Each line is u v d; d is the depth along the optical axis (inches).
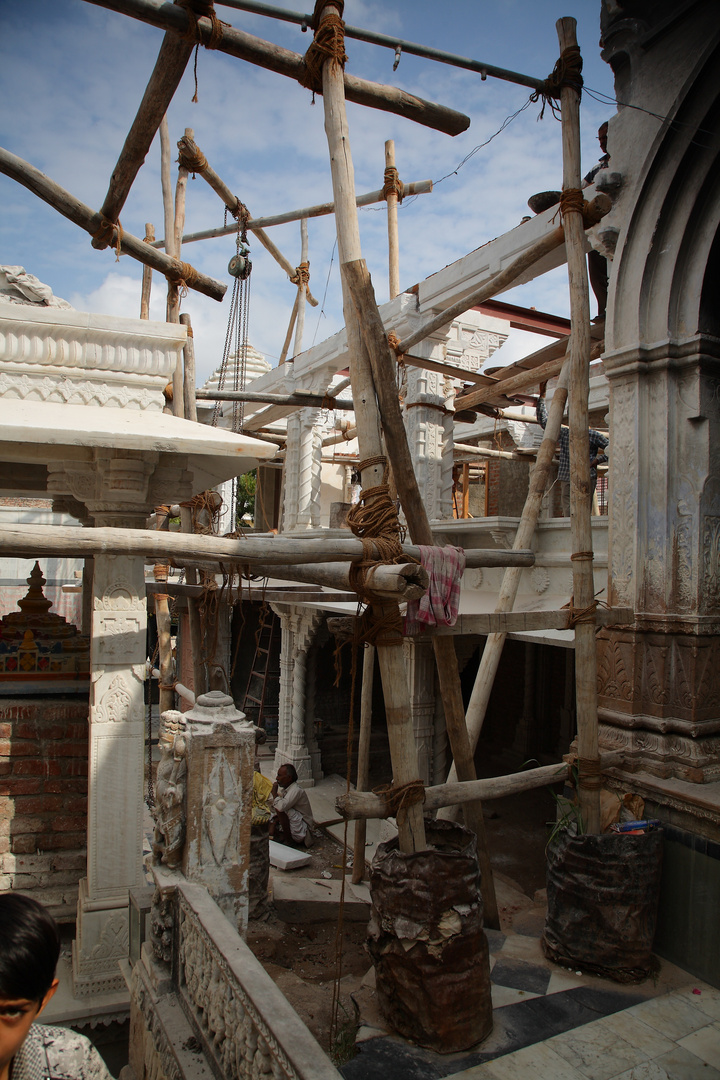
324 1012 142.6
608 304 198.4
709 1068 123.7
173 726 129.6
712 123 174.2
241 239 259.1
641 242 189.3
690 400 181.8
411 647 276.5
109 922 159.9
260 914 208.2
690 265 183.9
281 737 398.3
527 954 163.0
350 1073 118.6
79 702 179.0
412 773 132.3
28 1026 51.4
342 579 124.3
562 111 163.0
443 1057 123.5
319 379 366.6
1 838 173.9
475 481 582.2
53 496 214.7
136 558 167.0
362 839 230.8
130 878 164.1
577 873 155.9
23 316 163.2
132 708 166.4
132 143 147.6
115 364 171.2
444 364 248.5
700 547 177.8
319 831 303.9
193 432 153.9
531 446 450.3
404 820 131.9
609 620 181.2
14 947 49.6
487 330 318.3
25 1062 55.0
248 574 144.1
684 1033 134.0
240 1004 91.0
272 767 427.2
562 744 395.9
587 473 162.4
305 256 408.2
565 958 156.2
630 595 189.0
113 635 164.9
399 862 128.3
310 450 378.6
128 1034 157.2
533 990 147.3
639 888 153.6
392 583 107.9
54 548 102.0
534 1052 126.0
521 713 423.5
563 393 192.7
